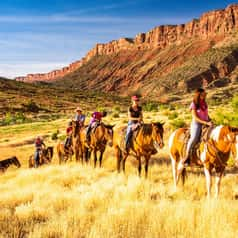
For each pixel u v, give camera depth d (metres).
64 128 68.19
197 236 6.12
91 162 18.38
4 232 6.81
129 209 7.59
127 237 6.24
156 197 9.70
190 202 8.15
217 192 9.05
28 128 76.62
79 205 8.70
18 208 8.45
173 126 26.31
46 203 9.07
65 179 12.91
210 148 8.85
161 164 16.53
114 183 11.28
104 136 15.43
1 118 132.62
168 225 6.52
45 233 6.52
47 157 22.89
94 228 6.48
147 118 53.00
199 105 9.32
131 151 12.95
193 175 12.29
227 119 16.28
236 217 6.99
